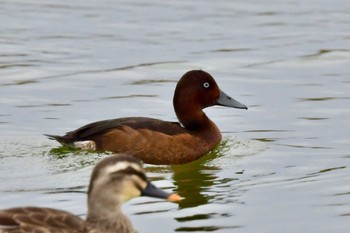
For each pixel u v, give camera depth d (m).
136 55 27.64
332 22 31.67
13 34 29.84
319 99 23.56
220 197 16.31
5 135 20.20
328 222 14.79
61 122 21.44
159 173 18.14
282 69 26.42
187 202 15.96
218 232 14.36
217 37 29.78
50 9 33.31
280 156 19.08
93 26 31.03
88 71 25.95
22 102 23.08
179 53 27.89
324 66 26.78
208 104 19.80
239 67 26.58
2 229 11.62
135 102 23.19
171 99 23.50
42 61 26.86
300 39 29.58
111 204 12.66
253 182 17.23
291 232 14.38
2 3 34.09
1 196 16.05
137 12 33.06
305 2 34.56
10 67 26.19
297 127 21.30
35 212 11.97
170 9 33.56
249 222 14.82
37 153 18.69
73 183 16.73
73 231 11.99
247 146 19.80
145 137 18.55
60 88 24.36
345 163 18.44
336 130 20.98
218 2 34.69
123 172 12.70
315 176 17.52
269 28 30.97
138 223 14.77
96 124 18.84
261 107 23.00
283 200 16.02
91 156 18.36
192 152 18.89
